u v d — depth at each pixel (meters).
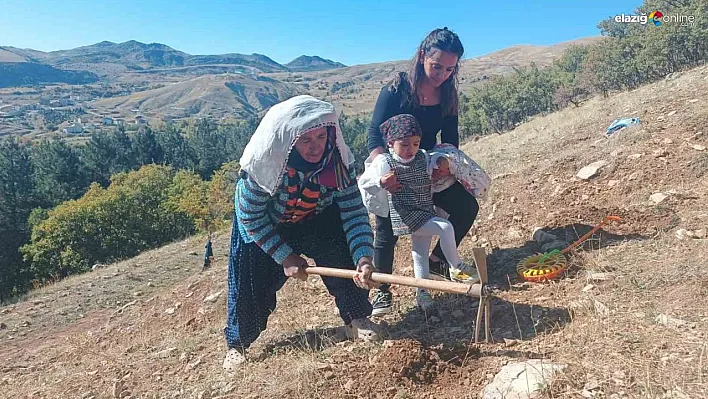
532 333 3.42
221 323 5.46
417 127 3.75
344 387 3.23
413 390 3.10
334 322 4.50
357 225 3.63
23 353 8.30
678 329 3.03
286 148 3.26
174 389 4.02
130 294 11.78
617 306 3.41
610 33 61.03
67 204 42.03
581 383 2.74
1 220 50.69
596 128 9.76
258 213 3.56
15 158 66.12
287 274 3.65
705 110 7.01
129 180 46.94
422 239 4.07
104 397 4.24
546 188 6.23
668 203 4.91
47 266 39.97
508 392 2.80
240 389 3.56
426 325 3.92
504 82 76.81
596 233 4.63
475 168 4.05
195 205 43.91
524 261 4.45
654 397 2.52
